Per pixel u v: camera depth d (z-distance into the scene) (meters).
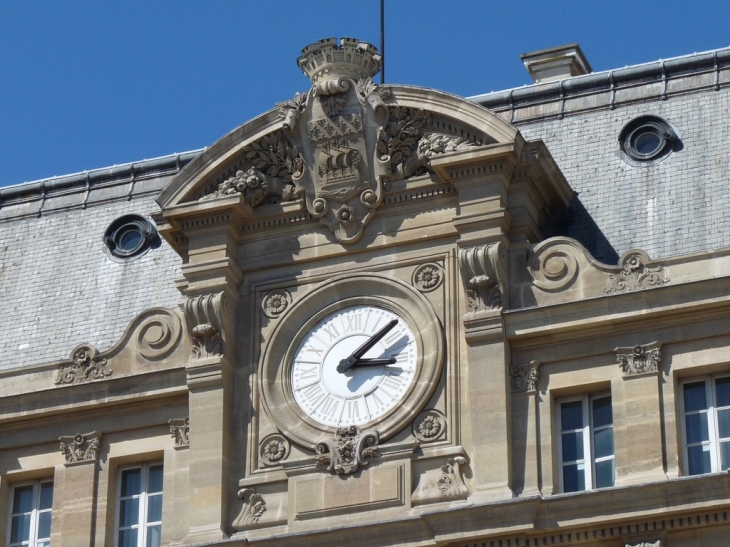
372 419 52.91
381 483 52.12
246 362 54.28
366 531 51.44
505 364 52.41
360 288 54.16
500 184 53.47
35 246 60.22
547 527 50.56
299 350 54.16
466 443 52.12
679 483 49.97
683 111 56.47
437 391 52.75
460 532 50.84
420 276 53.81
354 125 54.53
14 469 55.41
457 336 53.03
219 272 54.62
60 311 58.56
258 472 53.22
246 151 55.16
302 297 54.41
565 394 52.56
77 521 54.44
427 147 54.06
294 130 54.91
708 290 51.66
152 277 58.31
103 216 60.16
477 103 54.97
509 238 53.59
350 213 54.47
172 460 54.34
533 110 57.94
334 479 52.53
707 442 51.44
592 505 50.41
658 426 51.28
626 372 51.88
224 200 54.62
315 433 53.16
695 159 55.50
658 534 50.09
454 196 54.06
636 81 57.44
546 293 52.94
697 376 51.94
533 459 51.75
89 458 54.91
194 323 54.44
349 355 53.62
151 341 55.22
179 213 54.84
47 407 55.31
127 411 55.03
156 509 54.62
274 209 54.97
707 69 57.03
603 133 56.84
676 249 54.06
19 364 57.81
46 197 61.09
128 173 60.72
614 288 52.47
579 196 55.69
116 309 58.03
